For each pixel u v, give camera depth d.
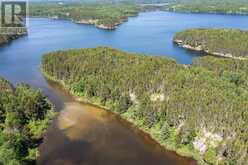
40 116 99.38
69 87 123.56
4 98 99.31
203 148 81.25
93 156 81.88
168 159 80.69
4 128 87.06
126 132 92.94
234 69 136.88
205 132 83.31
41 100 106.06
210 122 83.19
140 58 133.50
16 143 78.88
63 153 82.81
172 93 96.56
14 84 130.50
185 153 82.06
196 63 150.38
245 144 74.12
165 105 93.31
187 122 86.19
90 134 91.69
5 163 70.94
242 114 82.50
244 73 127.00
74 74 125.44
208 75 114.25
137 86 105.44
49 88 126.62
